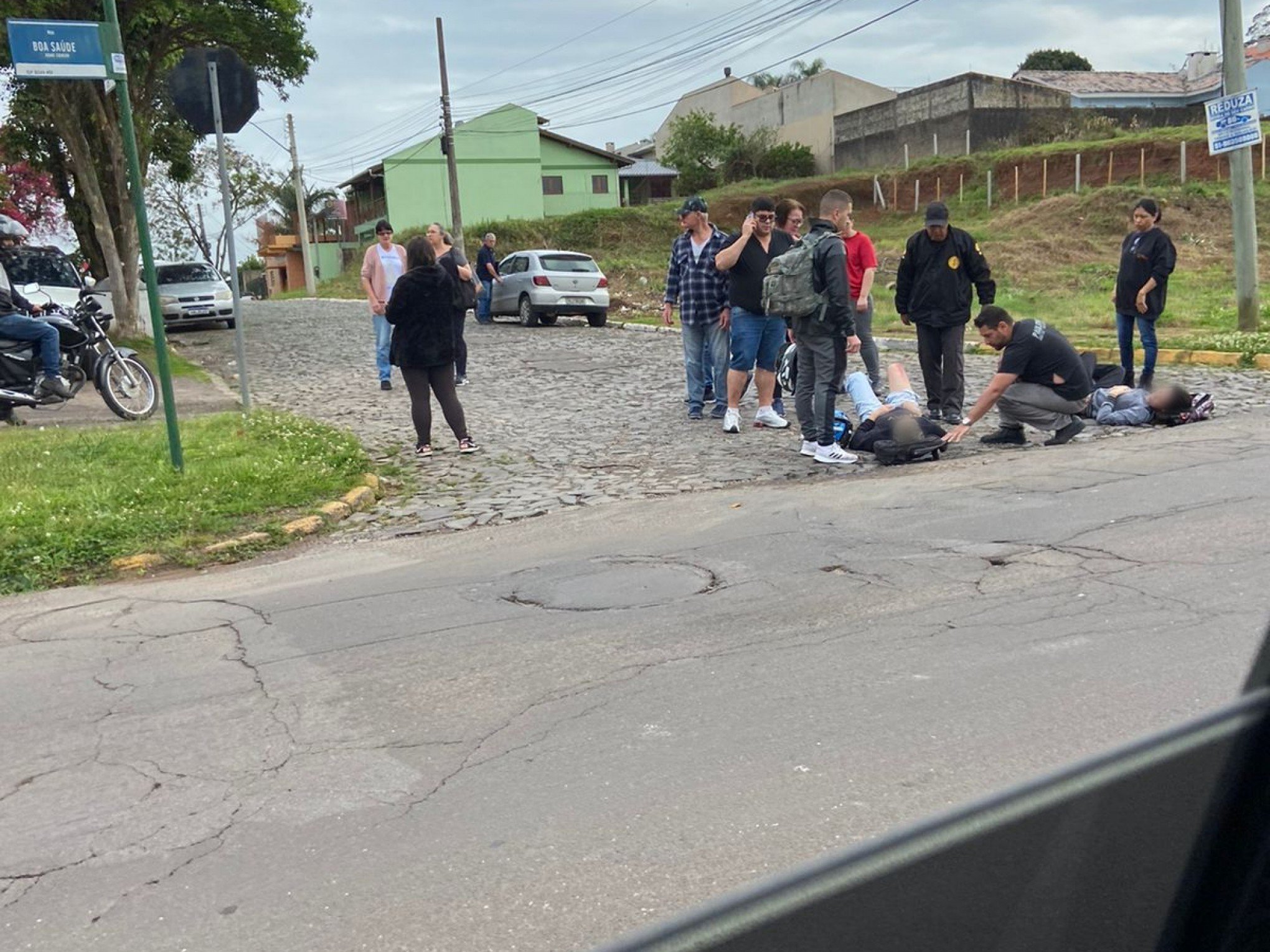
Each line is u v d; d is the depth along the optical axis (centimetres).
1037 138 4841
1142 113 5059
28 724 423
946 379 970
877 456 840
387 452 964
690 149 6044
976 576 529
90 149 2261
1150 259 1070
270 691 443
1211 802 99
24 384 1055
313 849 319
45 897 302
